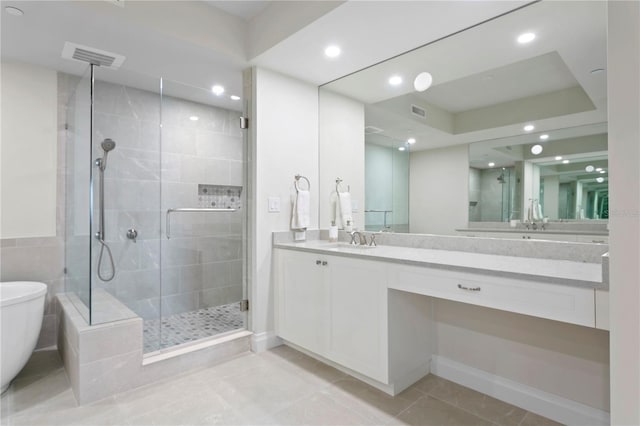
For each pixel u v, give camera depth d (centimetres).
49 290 268
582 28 177
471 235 215
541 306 139
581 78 178
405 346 201
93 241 229
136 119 278
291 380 214
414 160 244
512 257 190
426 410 182
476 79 215
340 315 217
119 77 255
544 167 189
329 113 294
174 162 309
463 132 221
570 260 175
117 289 261
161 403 189
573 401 168
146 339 251
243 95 275
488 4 181
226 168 300
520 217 196
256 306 260
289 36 217
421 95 239
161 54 242
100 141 246
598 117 173
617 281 69
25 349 207
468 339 207
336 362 221
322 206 302
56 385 208
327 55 243
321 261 229
